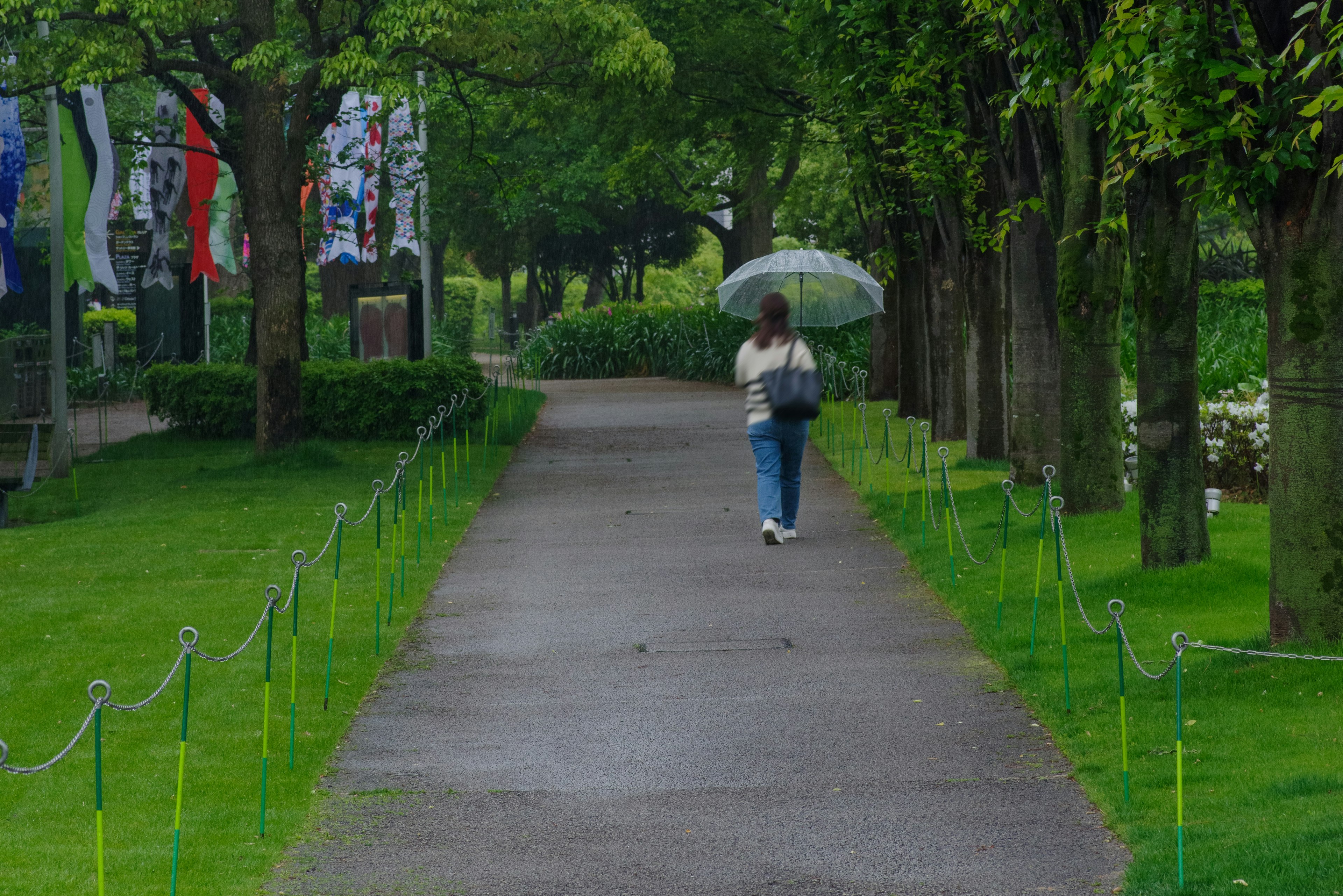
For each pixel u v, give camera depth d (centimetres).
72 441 2358
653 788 780
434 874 657
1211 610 1090
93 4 2222
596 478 2098
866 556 1456
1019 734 852
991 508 1641
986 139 1900
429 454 2392
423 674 1049
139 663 1052
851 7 1752
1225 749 758
